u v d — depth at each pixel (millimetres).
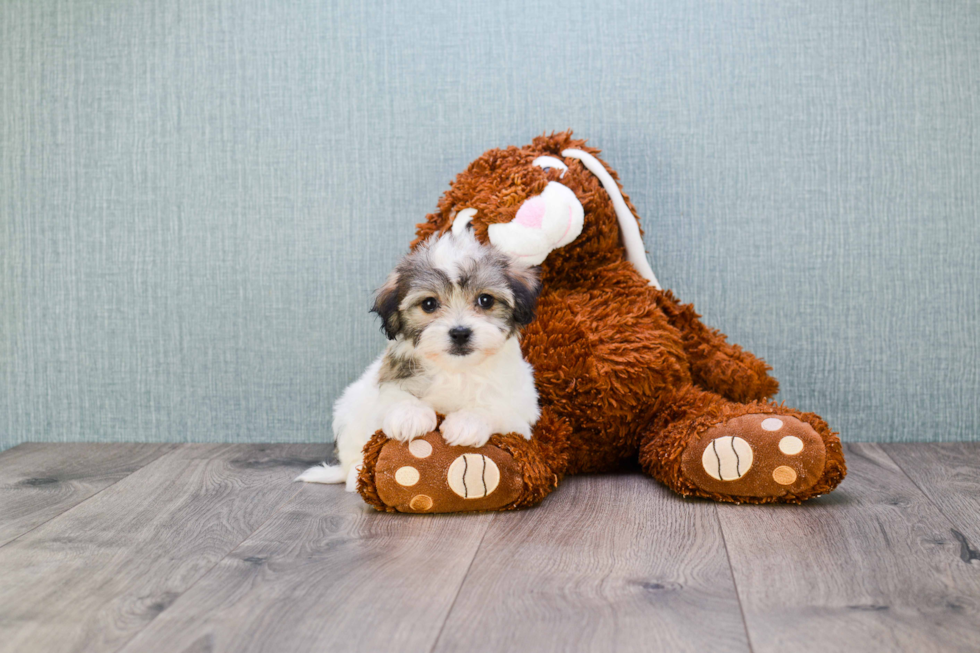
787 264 2156
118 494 1712
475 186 1827
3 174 2248
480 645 982
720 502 1601
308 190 2205
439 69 2168
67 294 2262
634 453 1865
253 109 2199
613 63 2143
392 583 1179
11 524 1499
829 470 1548
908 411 2170
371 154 2191
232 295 2234
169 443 2262
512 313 1539
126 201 2234
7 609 1101
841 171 2133
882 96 2113
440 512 1538
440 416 1559
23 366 2287
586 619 1050
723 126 2139
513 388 1581
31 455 2104
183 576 1218
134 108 2217
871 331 2158
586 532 1412
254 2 2180
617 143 2158
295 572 1229
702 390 1825
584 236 1858
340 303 2219
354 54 2176
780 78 2125
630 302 1855
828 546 1325
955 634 998
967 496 1628
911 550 1303
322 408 2242
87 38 2209
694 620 1044
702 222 2160
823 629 1015
